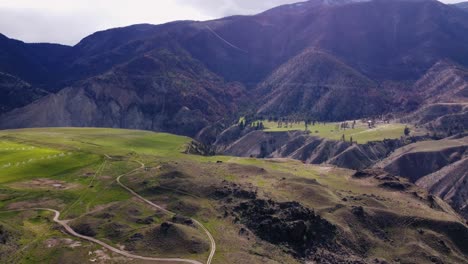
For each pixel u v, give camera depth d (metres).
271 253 99.06
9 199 120.06
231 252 93.62
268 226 110.56
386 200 143.62
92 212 112.94
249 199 125.31
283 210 118.00
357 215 125.06
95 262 86.00
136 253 91.19
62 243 93.69
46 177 143.88
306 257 103.00
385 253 112.38
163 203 122.69
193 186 134.25
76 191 129.88
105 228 102.06
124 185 136.38
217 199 128.00
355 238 115.56
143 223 107.62
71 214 111.50
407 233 121.62
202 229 106.38
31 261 85.31
